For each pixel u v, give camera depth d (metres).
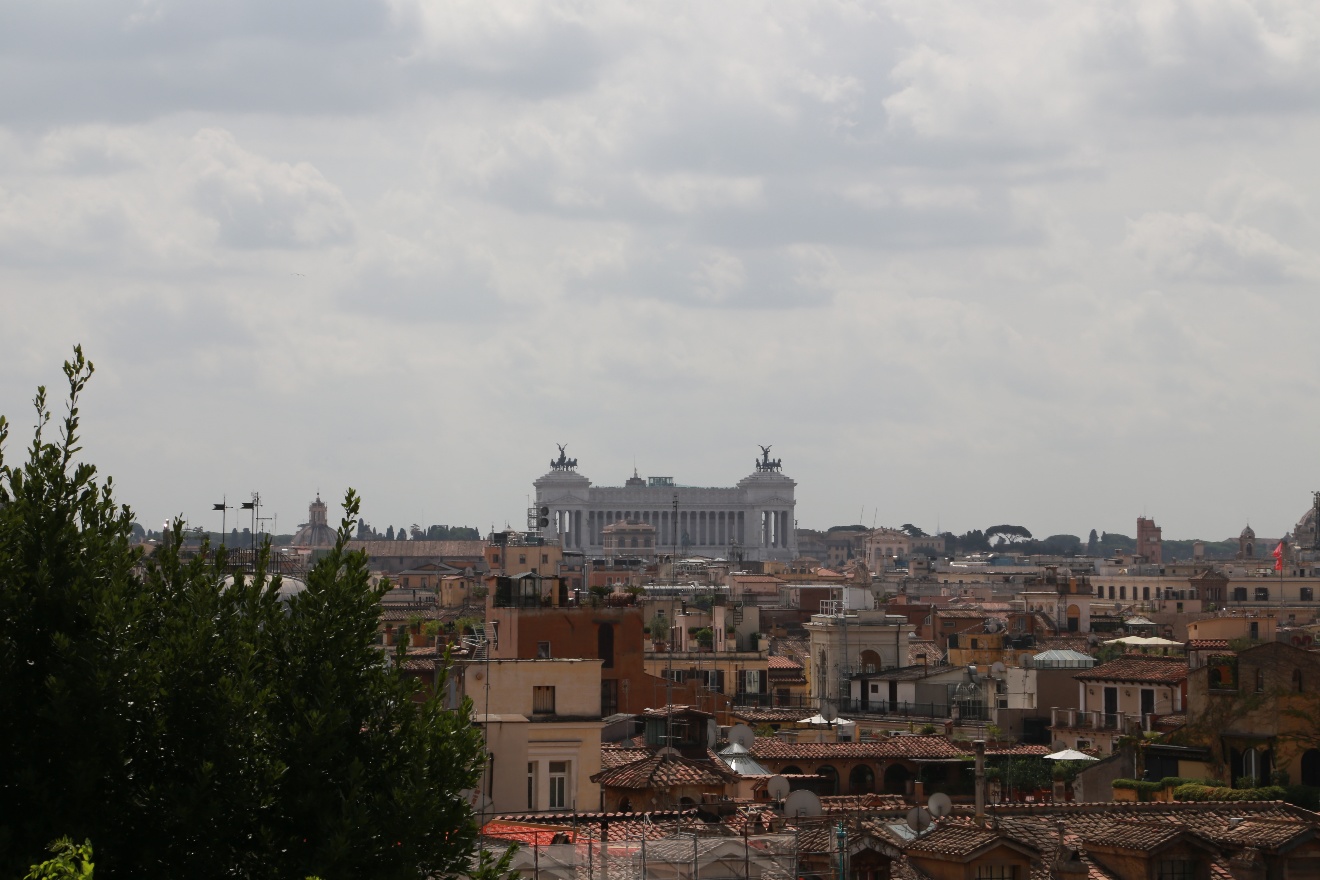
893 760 143.00
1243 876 88.31
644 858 80.12
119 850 60.34
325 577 66.62
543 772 112.62
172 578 67.06
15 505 63.78
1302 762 133.00
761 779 124.81
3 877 57.50
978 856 87.19
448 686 113.25
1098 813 101.00
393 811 62.38
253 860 61.12
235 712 62.38
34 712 61.25
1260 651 135.88
